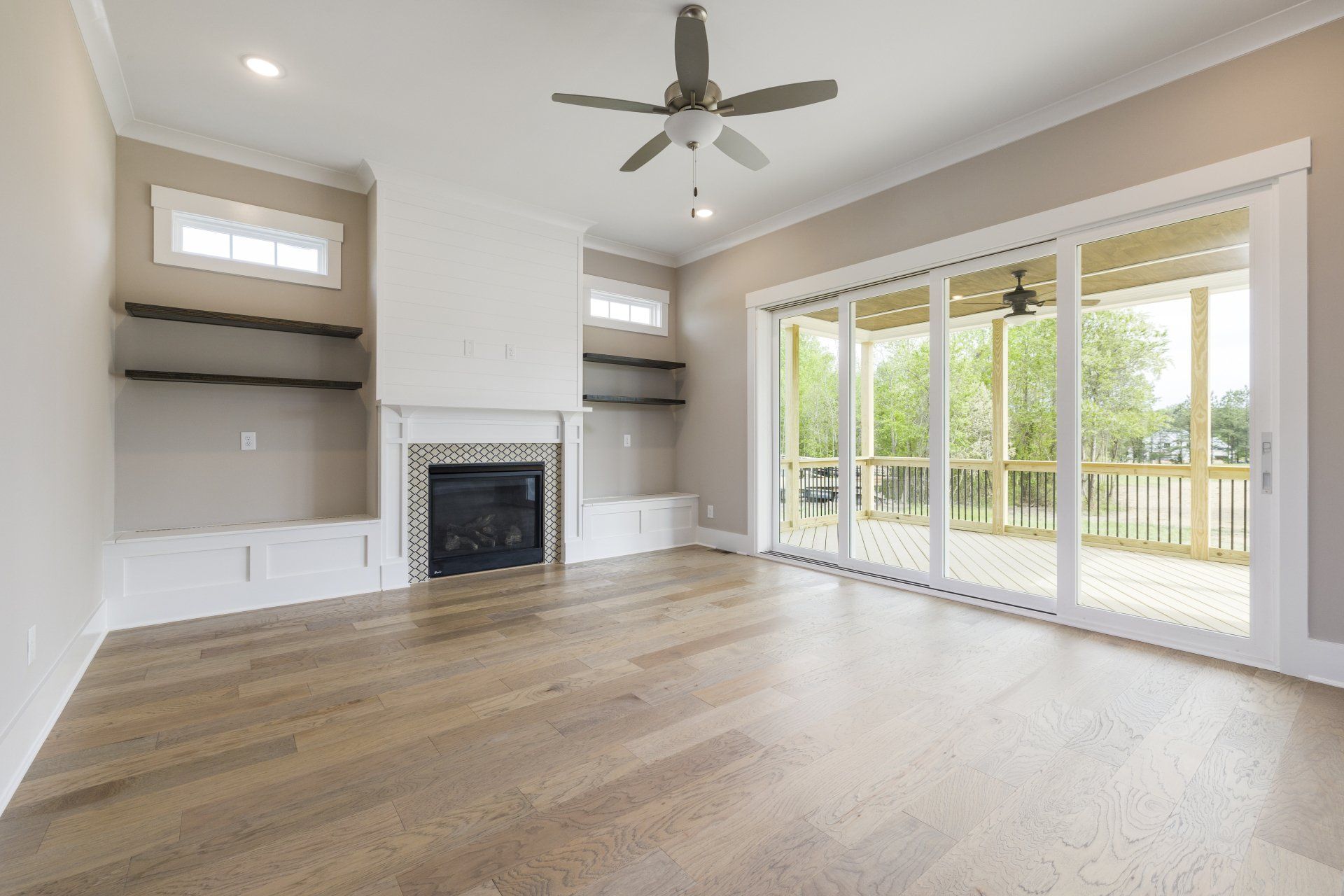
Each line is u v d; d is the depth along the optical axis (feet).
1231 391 9.24
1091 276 10.69
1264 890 4.44
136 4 8.16
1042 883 4.54
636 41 9.04
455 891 4.45
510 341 15.24
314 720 7.22
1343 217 8.06
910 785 5.87
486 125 11.44
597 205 15.30
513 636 10.28
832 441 15.61
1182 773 6.04
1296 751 6.44
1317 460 8.30
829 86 7.77
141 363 11.50
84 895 4.37
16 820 5.27
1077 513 10.87
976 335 12.43
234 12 8.34
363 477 14.03
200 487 12.11
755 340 17.07
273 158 12.64
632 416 19.03
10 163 5.81
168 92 10.32
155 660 9.09
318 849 4.93
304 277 13.20
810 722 7.18
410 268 13.69
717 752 6.50
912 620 11.19
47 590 6.94
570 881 4.56
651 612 11.71
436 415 14.19
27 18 6.26
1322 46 8.19
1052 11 8.35
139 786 5.82
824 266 15.10
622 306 19.01
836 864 4.76
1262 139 8.66
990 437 12.26
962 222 12.27
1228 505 9.33
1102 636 10.25
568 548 16.28
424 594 13.06
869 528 14.70
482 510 15.26
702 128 8.44
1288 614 8.54
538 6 8.25
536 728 7.04
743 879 4.58
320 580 12.57
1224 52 8.91
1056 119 10.78
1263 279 8.79
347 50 9.22
